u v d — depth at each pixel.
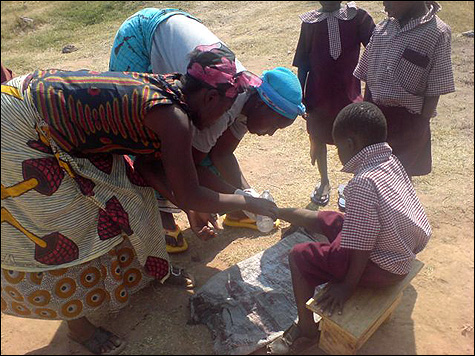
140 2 10.30
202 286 3.07
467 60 6.59
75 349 2.82
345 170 2.64
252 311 2.90
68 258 2.50
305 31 3.64
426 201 3.98
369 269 2.55
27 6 10.57
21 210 2.37
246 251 3.54
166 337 2.86
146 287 3.21
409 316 2.95
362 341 2.59
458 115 5.32
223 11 9.61
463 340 2.78
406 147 3.42
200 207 2.55
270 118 2.85
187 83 2.41
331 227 2.84
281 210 2.96
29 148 2.30
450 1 8.71
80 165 2.45
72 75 2.36
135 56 3.08
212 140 2.91
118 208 2.56
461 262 3.35
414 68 3.13
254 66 6.83
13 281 2.50
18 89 2.32
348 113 2.54
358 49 3.61
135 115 2.31
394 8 3.09
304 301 2.64
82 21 9.66
